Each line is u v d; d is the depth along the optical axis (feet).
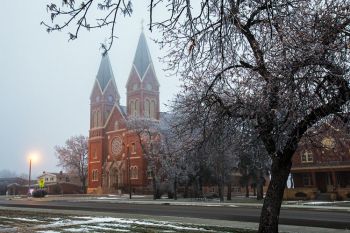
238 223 57.77
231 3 21.86
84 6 19.85
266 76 32.22
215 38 23.54
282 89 29.19
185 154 46.98
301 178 159.22
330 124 36.60
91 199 173.47
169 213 81.15
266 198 39.55
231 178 159.63
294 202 119.03
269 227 38.73
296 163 155.63
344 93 30.42
